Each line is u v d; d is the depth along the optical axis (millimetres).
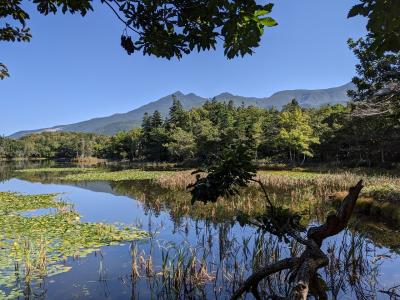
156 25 2738
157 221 14461
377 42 2314
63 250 9867
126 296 6699
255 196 20391
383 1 1935
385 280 7035
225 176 3230
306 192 21328
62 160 109000
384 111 12844
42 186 33094
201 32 2742
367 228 11523
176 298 6535
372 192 15547
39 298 6641
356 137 34875
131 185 31484
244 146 3268
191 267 7184
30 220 14219
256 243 8242
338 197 16641
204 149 50375
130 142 82750
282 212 3469
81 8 2898
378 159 39031
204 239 10906
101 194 25859
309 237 2885
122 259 9117
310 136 43969
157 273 7906
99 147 109125
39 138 141375
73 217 15141
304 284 2455
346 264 7555
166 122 77500
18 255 9188
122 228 13078
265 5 2418
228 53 2689
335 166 40188
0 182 38125
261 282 6703
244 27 2541
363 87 13102
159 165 61656
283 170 39156
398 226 11516
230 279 7246
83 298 6586
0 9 3559
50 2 2918
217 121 68938
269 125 51188
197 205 18031
